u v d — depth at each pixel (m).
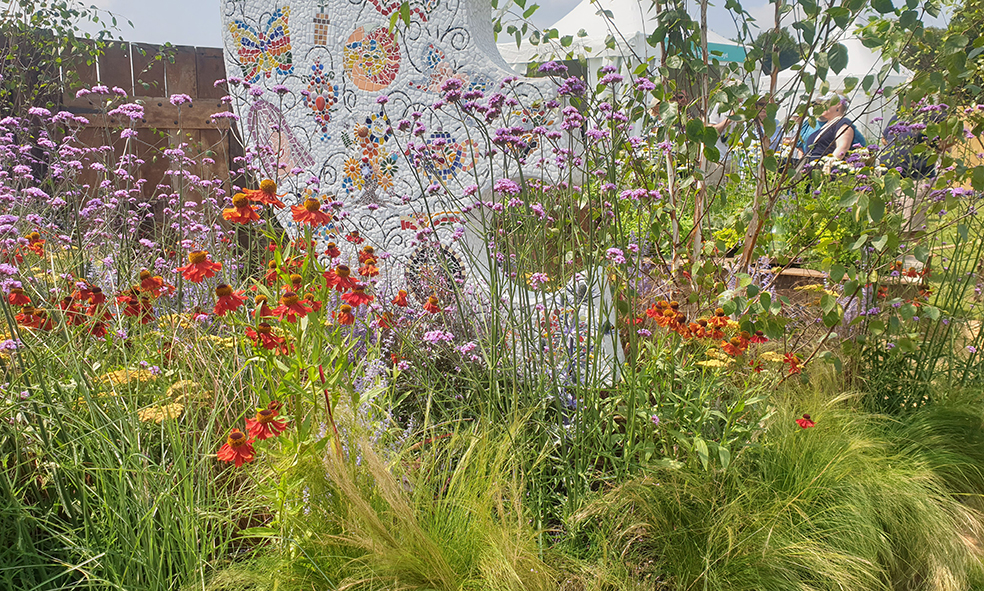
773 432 2.47
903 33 2.62
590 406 2.31
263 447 1.78
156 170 5.92
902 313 2.74
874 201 2.60
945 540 2.18
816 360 3.15
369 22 3.74
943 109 2.98
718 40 7.51
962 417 2.78
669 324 2.41
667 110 2.80
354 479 1.84
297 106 3.91
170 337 2.37
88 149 3.80
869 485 2.28
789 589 1.94
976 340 3.29
